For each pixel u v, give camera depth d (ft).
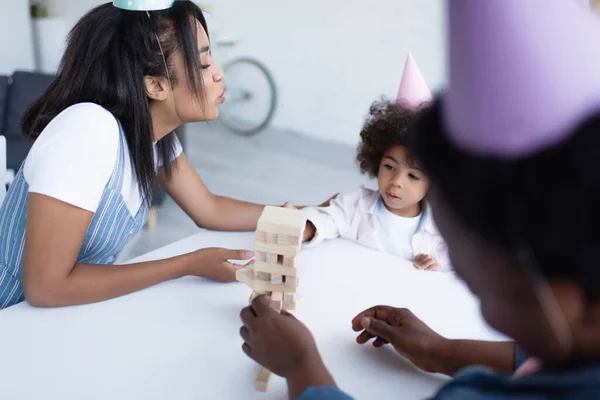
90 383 2.32
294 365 1.91
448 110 1.23
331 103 12.92
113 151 3.07
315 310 2.88
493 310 1.32
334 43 12.53
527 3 1.08
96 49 3.10
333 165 11.82
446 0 1.20
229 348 2.57
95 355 2.49
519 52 1.09
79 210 2.89
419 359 2.42
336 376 2.41
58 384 2.31
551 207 1.07
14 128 8.93
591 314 1.18
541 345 1.28
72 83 3.21
